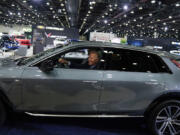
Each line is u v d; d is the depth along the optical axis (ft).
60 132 8.47
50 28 90.48
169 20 84.48
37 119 9.56
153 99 7.87
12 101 7.45
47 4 67.15
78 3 54.13
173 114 8.20
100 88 7.57
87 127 9.17
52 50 8.69
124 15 77.61
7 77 7.29
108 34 50.93
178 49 80.02
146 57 8.33
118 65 8.02
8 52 43.60
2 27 147.64
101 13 80.38
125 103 7.80
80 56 9.14
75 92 7.52
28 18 120.67
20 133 8.13
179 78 7.95
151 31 140.67
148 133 8.99
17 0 63.98
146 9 63.16
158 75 7.97
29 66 7.64
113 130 9.08
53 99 7.53
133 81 7.70
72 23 121.29
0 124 7.74
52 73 7.47
